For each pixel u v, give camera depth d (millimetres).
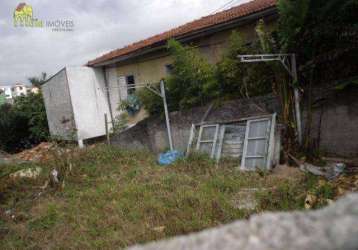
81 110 11195
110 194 5320
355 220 763
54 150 7969
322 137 5676
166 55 10109
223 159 6434
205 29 8336
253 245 781
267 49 5973
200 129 7125
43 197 5805
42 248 3805
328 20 5250
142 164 7312
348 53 5305
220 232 881
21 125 15133
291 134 5848
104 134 11812
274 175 5355
